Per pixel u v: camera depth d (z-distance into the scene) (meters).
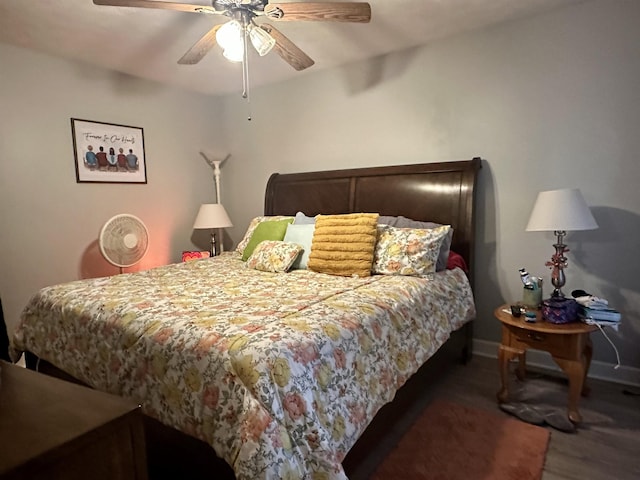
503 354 2.01
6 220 2.63
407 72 2.87
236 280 2.22
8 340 2.54
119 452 0.72
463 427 1.86
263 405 1.08
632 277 2.23
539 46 2.38
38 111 2.75
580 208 1.93
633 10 2.12
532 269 2.53
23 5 2.10
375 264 2.33
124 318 1.54
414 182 2.81
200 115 3.87
